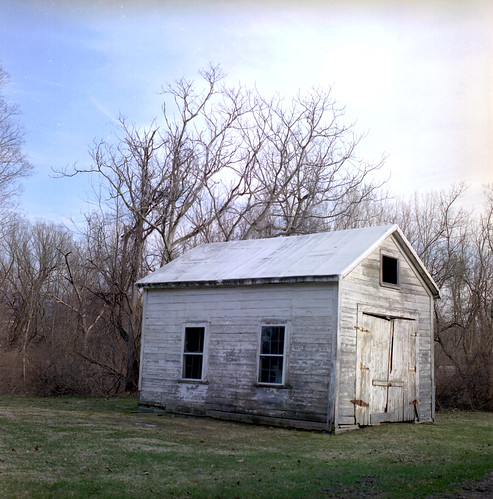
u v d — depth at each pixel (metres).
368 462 10.77
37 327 40.00
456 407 24.12
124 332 28.38
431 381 19.03
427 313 19.22
